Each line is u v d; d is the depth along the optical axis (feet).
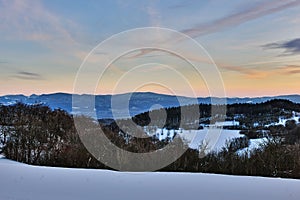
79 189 11.51
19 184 12.07
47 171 14.38
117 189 11.56
